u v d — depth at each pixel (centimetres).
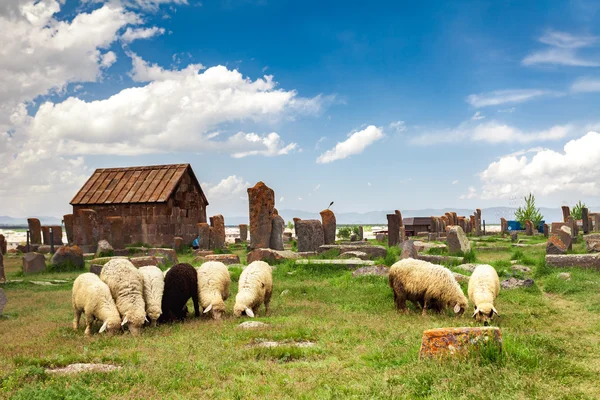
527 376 657
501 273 1820
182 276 1226
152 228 4247
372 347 863
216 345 912
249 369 757
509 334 890
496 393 605
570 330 1020
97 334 1066
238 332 1005
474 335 729
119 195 4391
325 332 1002
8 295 1809
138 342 977
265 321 1135
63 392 650
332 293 1590
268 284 1296
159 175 4459
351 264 2077
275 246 2888
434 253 2639
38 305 1580
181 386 690
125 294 1124
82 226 3750
